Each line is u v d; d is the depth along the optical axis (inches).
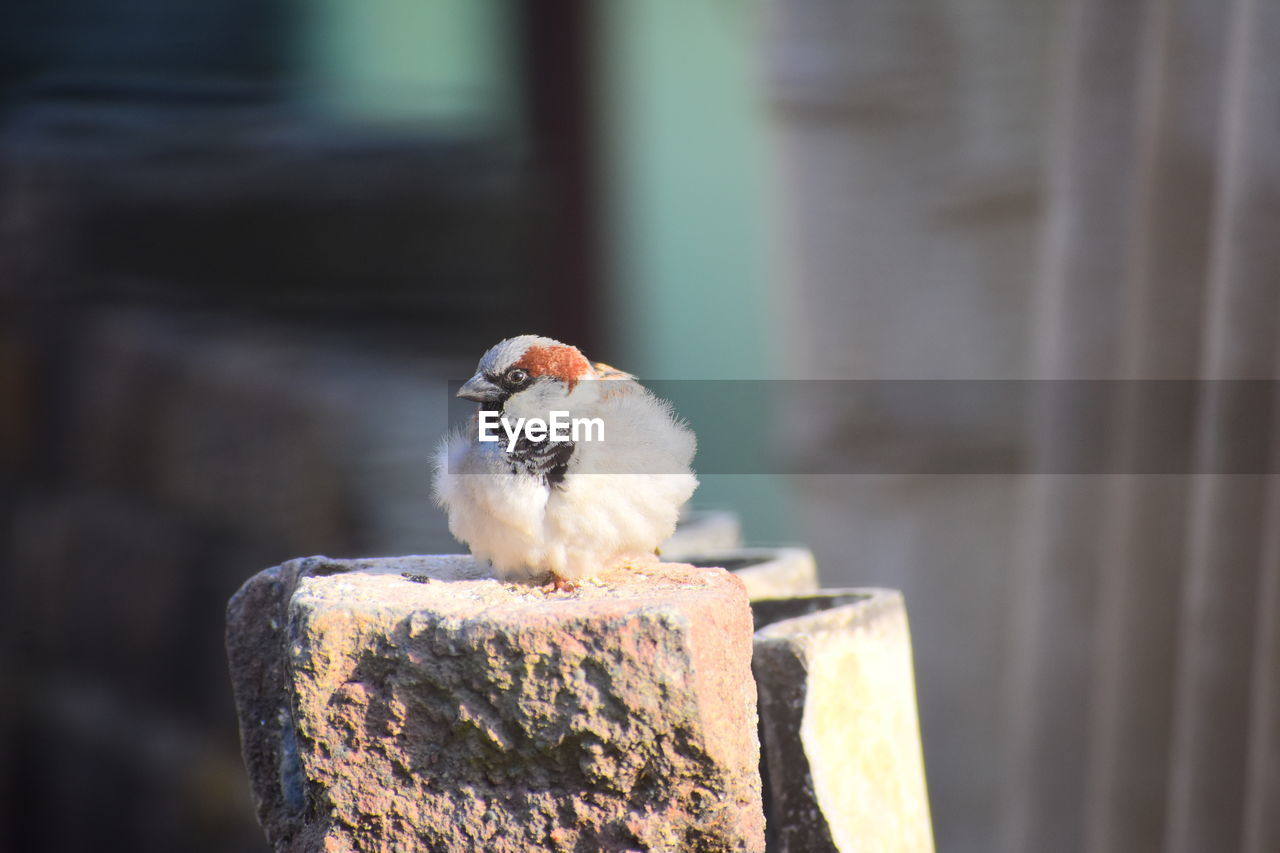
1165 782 186.4
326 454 301.6
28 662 350.3
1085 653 200.8
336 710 103.0
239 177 392.8
